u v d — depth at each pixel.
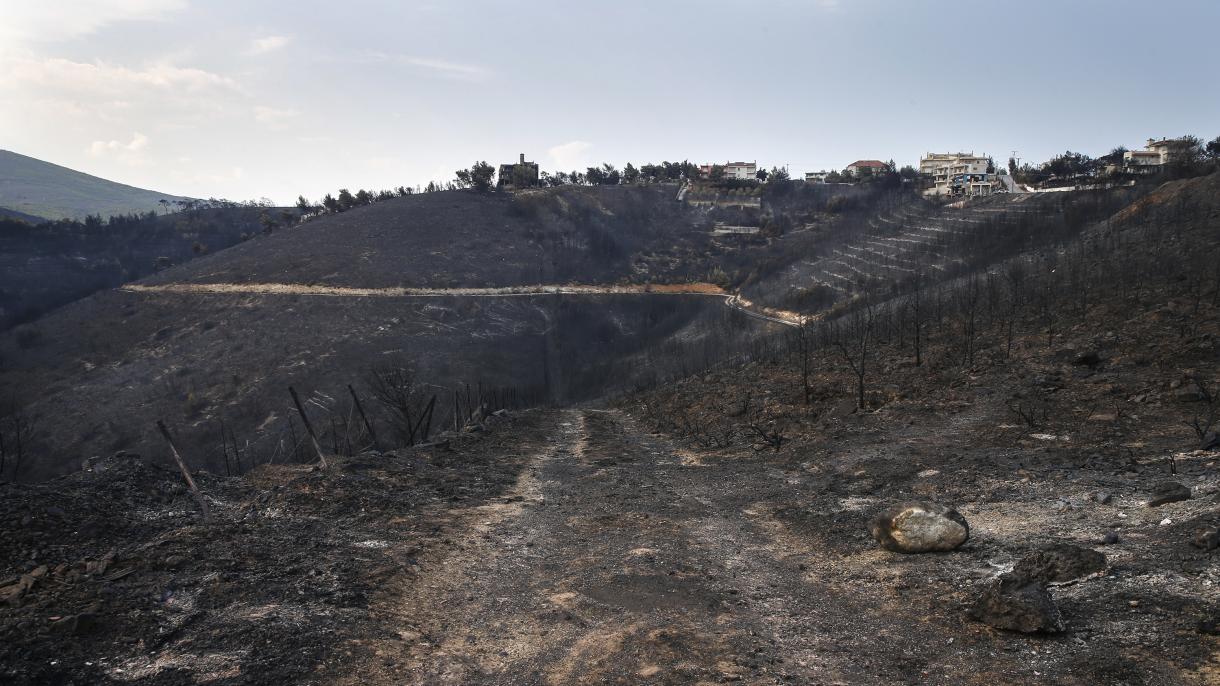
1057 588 10.55
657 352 111.12
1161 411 23.33
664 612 11.38
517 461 29.52
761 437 31.94
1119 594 9.83
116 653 8.88
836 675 8.84
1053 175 164.25
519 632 10.66
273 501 18.05
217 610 10.50
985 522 14.89
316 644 9.55
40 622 9.20
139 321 140.50
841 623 10.64
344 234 194.25
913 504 13.83
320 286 155.38
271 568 12.60
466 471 25.70
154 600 10.62
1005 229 100.81
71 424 101.44
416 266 172.25
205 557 12.77
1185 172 91.81
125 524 14.59
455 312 146.12
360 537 15.51
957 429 26.05
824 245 161.38
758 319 115.19
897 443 25.38
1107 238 68.75
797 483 21.75
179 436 96.94
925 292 75.94
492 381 114.81
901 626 10.22
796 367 51.31
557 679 8.97
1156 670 7.78
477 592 12.58
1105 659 8.22
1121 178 124.50
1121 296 44.97
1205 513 12.22
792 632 10.42
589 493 22.38
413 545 15.16
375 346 124.94
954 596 11.02
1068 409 25.61
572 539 16.47
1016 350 38.47
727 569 13.88
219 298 149.38
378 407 87.69
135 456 19.00
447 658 9.65
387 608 11.36
